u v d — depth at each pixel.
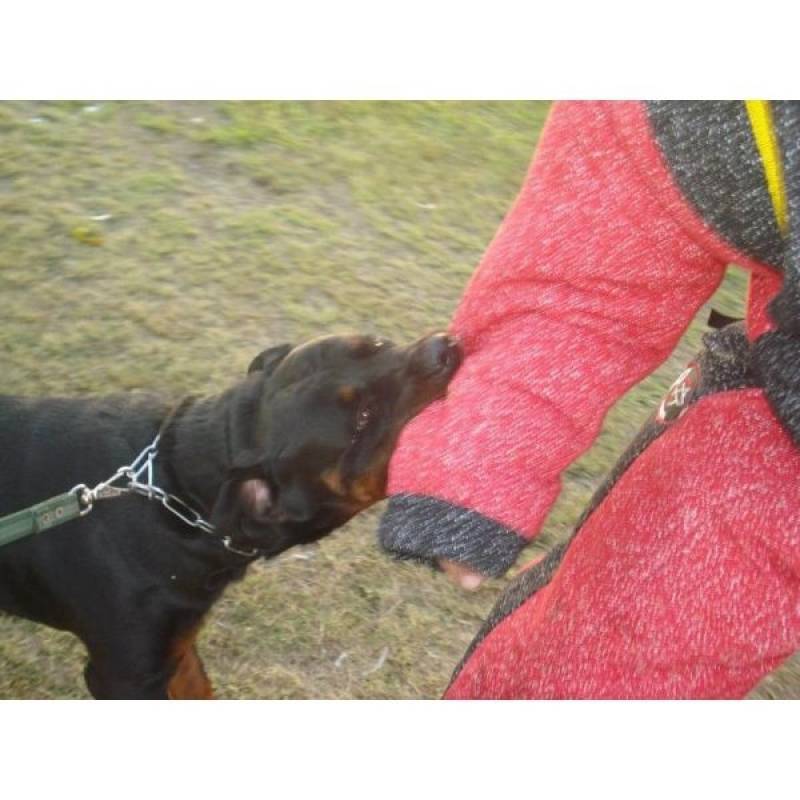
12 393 1.47
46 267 1.67
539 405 0.67
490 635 0.82
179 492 1.09
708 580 0.64
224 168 2.01
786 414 0.60
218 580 1.12
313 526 1.10
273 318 1.67
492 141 2.34
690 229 0.60
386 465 1.07
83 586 1.09
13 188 1.83
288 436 1.05
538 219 0.65
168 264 1.73
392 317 1.73
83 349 1.55
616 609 0.68
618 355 0.66
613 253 0.63
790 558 0.62
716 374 0.69
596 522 0.72
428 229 1.98
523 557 1.44
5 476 1.08
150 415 1.14
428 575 1.38
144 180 1.92
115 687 1.12
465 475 0.67
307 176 2.04
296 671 1.27
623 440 1.62
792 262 0.53
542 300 0.66
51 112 2.05
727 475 0.64
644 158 0.59
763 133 0.53
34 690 1.22
